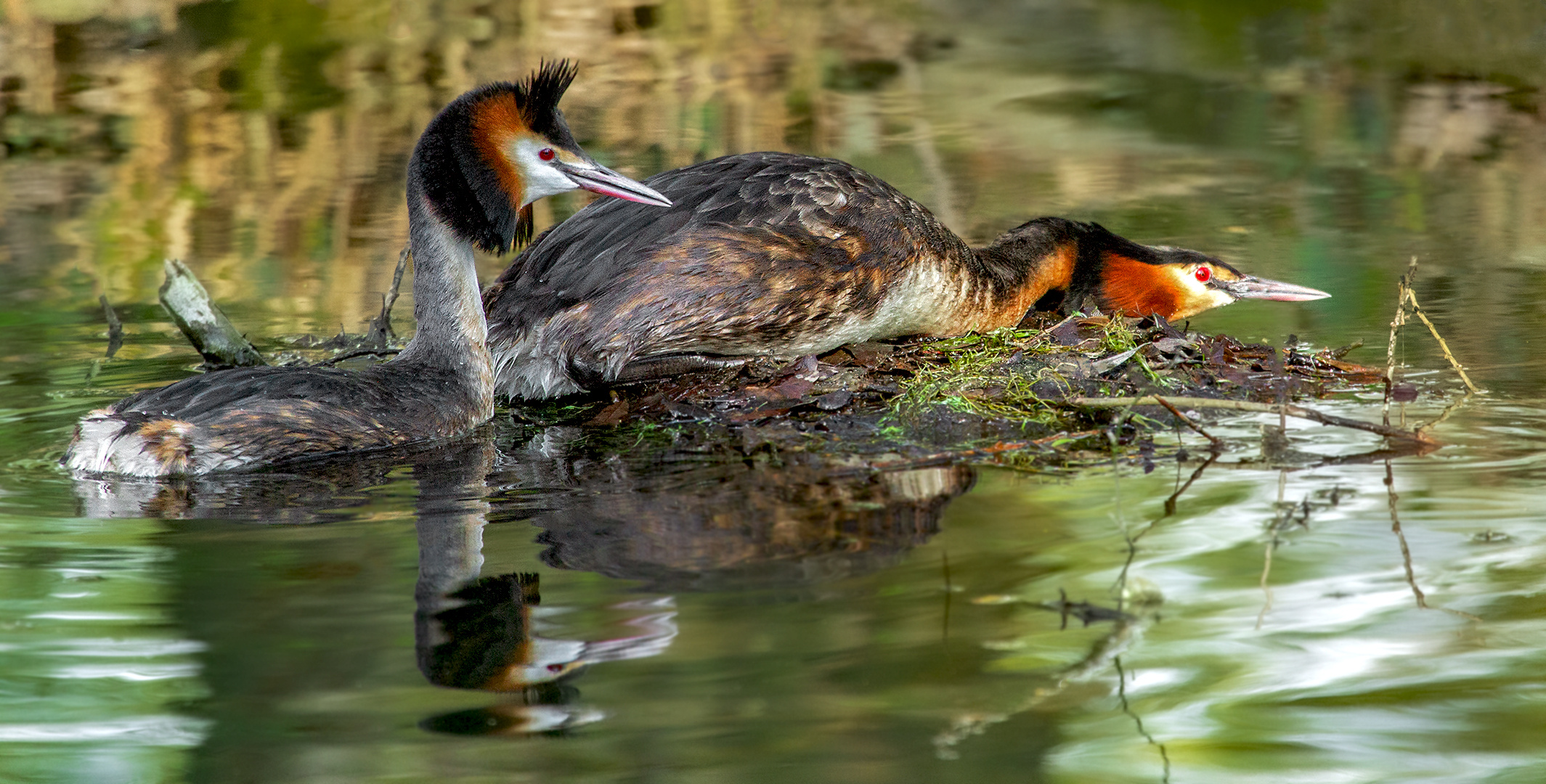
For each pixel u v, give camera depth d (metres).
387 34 30.98
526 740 6.33
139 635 7.31
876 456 10.27
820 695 6.66
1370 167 20.53
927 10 34.16
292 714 6.52
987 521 8.77
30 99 25.70
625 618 7.41
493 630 7.27
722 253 12.09
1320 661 6.97
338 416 10.58
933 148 22.06
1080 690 6.75
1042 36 31.25
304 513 9.19
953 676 6.84
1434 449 10.02
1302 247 16.50
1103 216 18.19
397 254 17.16
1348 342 13.11
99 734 6.40
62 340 13.93
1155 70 27.69
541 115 11.90
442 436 11.12
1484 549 8.15
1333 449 10.11
